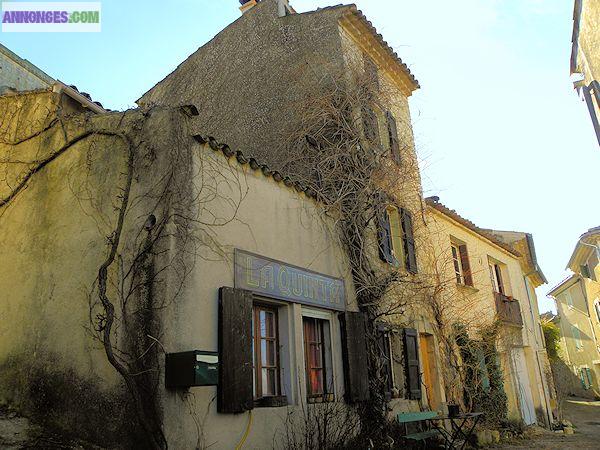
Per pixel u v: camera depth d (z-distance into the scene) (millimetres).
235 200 6215
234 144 11000
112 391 4914
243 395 5406
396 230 10430
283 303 6656
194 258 5359
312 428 6363
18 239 6410
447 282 11102
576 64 11109
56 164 6477
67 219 6043
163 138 5598
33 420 5363
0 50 10227
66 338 5465
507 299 16047
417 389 9430
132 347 4918
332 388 7164
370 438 7363
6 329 6035
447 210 12898
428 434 8578
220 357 5289
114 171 5852
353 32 10906
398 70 12328
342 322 7621
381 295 8719
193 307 5188
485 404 11781
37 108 6996
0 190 6859
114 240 5258
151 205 5363
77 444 4918
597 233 22203
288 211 7227
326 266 7734
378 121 10875
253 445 5504
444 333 10977
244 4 13180
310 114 9539
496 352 13133
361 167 9086
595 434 14203
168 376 4691
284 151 9633
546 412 16391
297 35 10969
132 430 4660
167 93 13578
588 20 9453
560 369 33594
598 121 10375
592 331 31141
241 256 6012
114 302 5203
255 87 11227
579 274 30266
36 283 5992
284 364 6527
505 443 11344
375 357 8109
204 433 4941
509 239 19609
